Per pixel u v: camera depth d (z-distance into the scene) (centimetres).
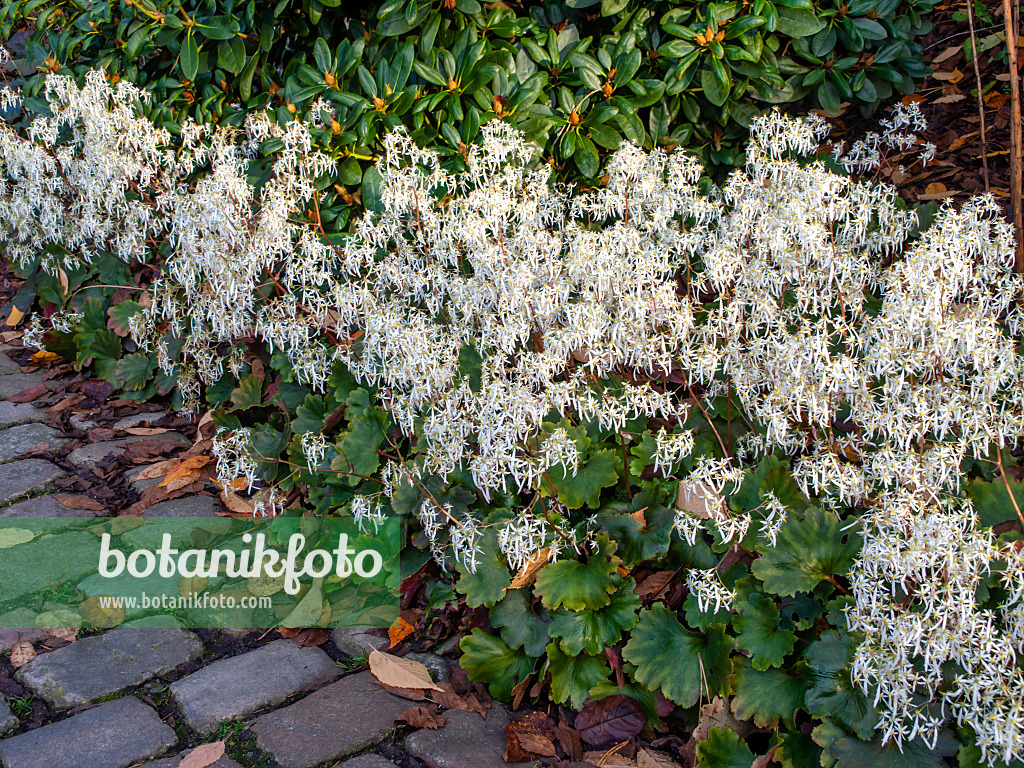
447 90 335
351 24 374
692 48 324
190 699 220
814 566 210
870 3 330
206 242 295
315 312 297
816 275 245
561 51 348
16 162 416
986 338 204
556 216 316
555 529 232
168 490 316
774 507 214
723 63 326
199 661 238
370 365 277
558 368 240
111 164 358
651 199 285
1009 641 175
